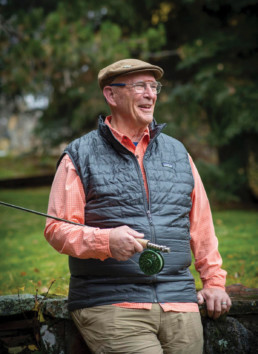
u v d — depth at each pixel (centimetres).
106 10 1263
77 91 1216
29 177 1588
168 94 1237
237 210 1090
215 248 264
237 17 1259
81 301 234
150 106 260
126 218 237
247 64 1194
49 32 1041
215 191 1178
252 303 277
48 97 1298
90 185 241
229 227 769
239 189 1225
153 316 227
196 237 266
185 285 239
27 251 590
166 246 238
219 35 1193
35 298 273
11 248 621
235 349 278
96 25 1345
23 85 1082
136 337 225
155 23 1354
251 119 1109
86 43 1067
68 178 242
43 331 272
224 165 1215
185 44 1212
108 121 273
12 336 275
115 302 228
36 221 890
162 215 241
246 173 1212
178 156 262
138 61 258
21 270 471
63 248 230
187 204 252
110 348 225
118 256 220
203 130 1249
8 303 271
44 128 1404
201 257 265
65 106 1411
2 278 439
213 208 1130
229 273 410
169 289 233
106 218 237
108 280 231
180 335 231
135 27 1341
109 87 262
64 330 272
